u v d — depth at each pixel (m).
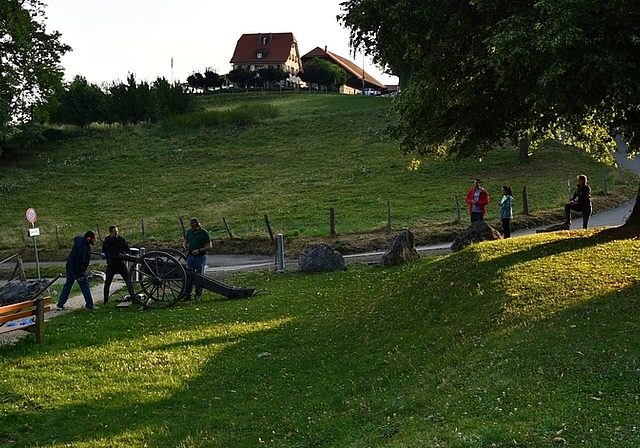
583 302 11.23
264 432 9.04
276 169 54.25
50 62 61.09
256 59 132.88
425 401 8.56
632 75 12.66
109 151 65.38
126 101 79.44
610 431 6.53
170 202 47.31
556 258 14.52
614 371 8.05
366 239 29.78
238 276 24.67
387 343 12.56
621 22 12.51
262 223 37.81
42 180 56.41
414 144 17.94
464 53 15.94
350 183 46.38
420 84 16.67
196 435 9.17
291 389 10.84
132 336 14.97
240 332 14.83
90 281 26.30
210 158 60.41
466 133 17.30
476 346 10.34
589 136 20.06
